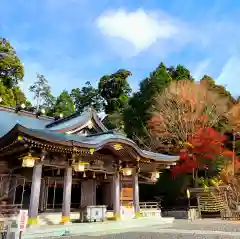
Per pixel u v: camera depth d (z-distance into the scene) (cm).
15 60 4041
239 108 3353
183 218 2473
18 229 865
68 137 1509
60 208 1911
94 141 1538
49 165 1460
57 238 1148
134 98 4081
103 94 5644
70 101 5362
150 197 3209
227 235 1169
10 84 4000
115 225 1558
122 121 4059
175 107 3362
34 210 1284
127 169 1852
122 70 5659
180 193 2991
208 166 3064
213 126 3412
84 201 2086
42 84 6162
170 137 3262
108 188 2242
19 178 1712
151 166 2133
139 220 1738
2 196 1614
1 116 2044
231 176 2728
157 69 4219
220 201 2473
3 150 1453
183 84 3509
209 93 3431
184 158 2906
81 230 1352
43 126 2180
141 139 3531
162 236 1174
